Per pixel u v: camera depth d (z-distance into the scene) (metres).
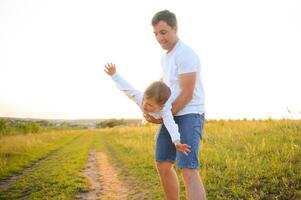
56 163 13.83
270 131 12.45
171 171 3.94
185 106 3.54
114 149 18.94
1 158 15.84
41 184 8.87
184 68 3.54
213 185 6.57
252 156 8.70
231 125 17.03
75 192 7.62
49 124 101.19
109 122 124.25
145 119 3.84
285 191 5.67
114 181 8.80
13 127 41.81
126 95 3.96
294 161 7.35
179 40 3.71
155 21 3.61
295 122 13.06
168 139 3.81
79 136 44.34
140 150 14.68
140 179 8.55
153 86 3.46
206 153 9.95
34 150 20.34
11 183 10.01
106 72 3.93
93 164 12.86
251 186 6.23
